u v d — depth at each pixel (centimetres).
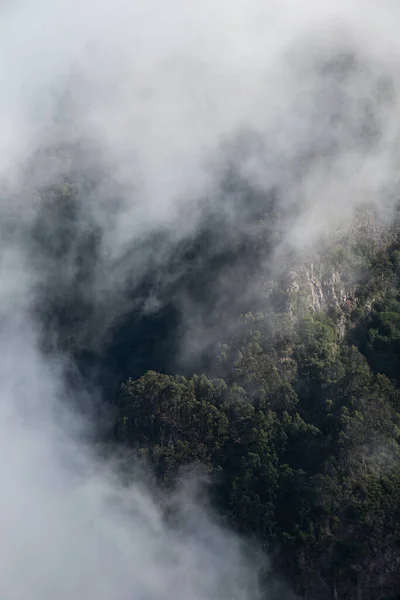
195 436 12756
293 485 12006
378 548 11344
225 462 12550
